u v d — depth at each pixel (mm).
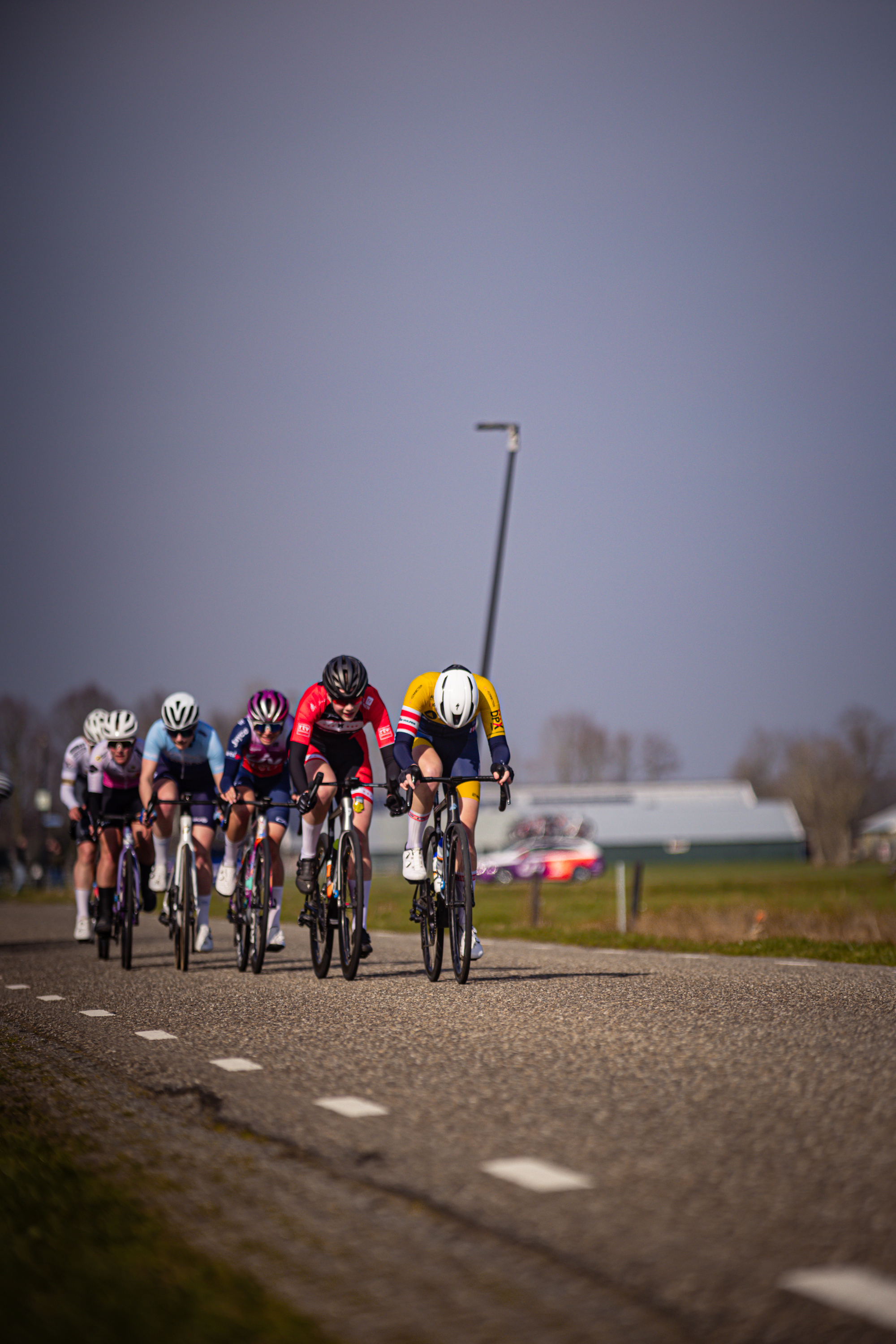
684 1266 6289
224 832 24375
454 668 18766
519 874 115000
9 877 107938
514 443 53844
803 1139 8664
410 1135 9078
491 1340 5469
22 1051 13430
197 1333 5469
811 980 18266
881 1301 5750
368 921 44344
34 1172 8117
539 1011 14969
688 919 36594
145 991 18844
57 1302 5770
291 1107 10133
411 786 18109
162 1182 8008
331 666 18953
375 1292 6043
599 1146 8617
